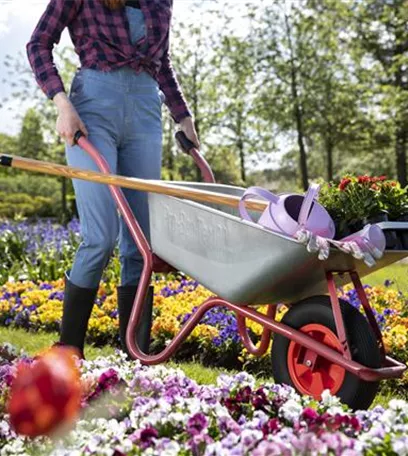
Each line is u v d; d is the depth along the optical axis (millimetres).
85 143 3658
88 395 2682
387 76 23797
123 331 4191
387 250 2912
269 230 2824
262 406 2613
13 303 6934
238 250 2988
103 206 3848
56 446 2281
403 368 2934
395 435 2273
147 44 3939
